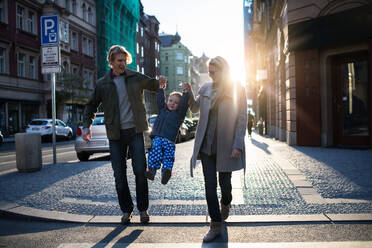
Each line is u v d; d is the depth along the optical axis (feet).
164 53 291.17
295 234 11.27
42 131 78.54
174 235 11.50
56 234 11.82
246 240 10.84
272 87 67.46
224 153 11.16
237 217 12.93
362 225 11.99
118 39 152.46
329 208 13.80
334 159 26.76
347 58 36.73
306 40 37.86
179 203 15.14
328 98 37.93
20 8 96.94
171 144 12.49
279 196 15.85
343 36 34.40
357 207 13.83
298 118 39.88
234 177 20.62
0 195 17.19
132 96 12.62
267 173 21.63
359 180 18.53
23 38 96.43
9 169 28.43
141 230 12.07
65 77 102.27
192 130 66.74
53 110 29.48
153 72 225.15
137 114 12.64
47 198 16.39
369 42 32.60
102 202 15.56
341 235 11.05
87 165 27.73
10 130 90.17
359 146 35.73
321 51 38.01
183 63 291.79
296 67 39.63
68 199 16.15
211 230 11.03
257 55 107.24
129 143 12.82
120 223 12.89
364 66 35.35
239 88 11.35
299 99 39.60
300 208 13.93
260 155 31.65
